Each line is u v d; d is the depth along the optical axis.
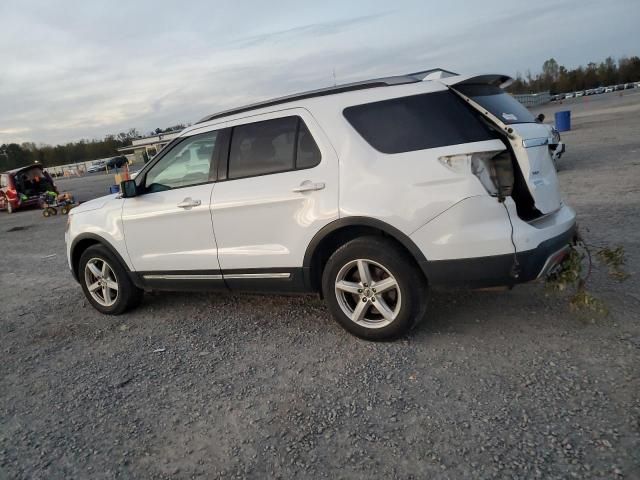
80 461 2.80
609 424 2.54
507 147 3.38
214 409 3.17
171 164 4.59
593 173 10.37
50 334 4.96
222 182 4.21
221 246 4.24
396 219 3.41
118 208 4.88
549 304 4.07
